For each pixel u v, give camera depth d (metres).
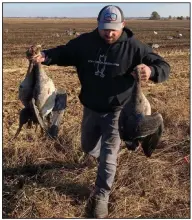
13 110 3.62
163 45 12.27
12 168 2.52
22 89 1.85
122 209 2.07
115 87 1.96
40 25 31.84
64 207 2.08
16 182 2.31
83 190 2.25
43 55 1.96
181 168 2.48
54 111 1.96
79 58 2.02
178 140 2.89
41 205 2.05
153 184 2.27
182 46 11.98
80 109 3.58
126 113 1.77
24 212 2.01
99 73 1.96
